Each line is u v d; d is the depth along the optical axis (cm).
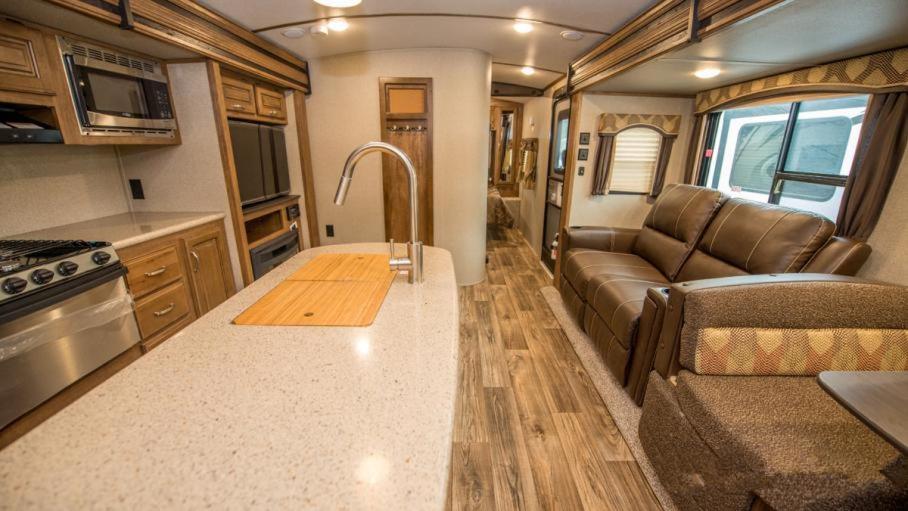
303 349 92
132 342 186
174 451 60
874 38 156
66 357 155
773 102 242
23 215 194
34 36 160
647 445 165
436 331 101
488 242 567
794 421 120
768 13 134
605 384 221
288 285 135
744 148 290
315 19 237
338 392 75
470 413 200
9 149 187
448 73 324
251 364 85
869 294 139
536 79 423
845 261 158
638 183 342
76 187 219
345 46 300
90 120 182
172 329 212
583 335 281
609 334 223
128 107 202
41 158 201
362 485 54
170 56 216
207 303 237
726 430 119
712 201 233
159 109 220
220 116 231
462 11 223
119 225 211
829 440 113
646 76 249
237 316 110
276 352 90
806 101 238
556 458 171
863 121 180
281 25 245
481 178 361
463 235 368
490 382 227
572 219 355
